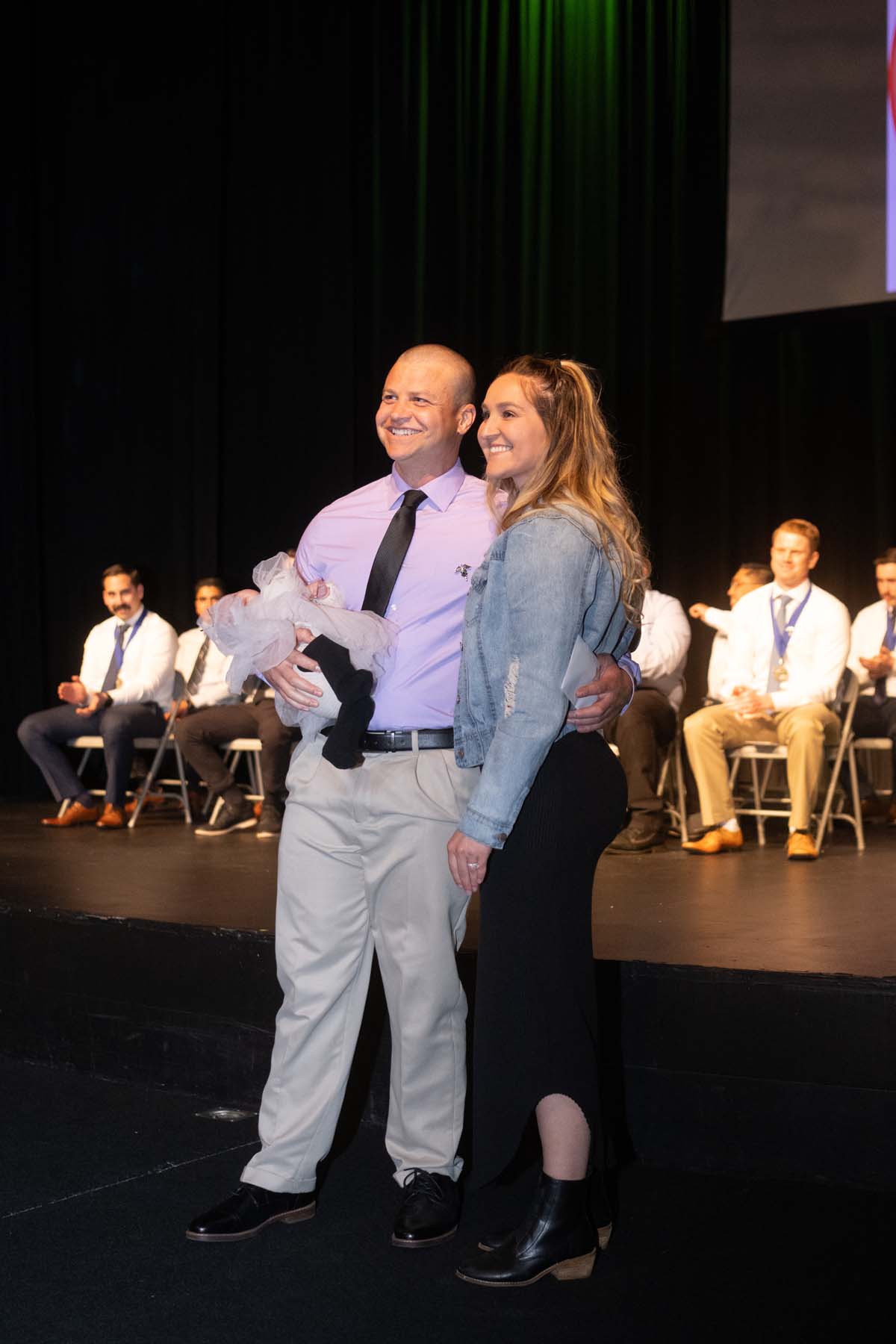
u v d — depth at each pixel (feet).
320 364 20.52
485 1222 6.87
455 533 6.72
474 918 10.02
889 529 18.28
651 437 19.11
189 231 20.88
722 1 18.22
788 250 17.12
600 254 19.15
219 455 20.88
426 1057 6.64
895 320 17.61
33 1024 9.87
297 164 20.52
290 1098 6.79
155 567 21.24
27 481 21.30
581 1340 5.59
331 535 7.00
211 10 20.59
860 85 16.71
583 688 5.95
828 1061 7.21
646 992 7.67
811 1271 6.21
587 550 5.94
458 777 6.54
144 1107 8.83
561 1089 5.94
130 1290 6.06
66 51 21.38
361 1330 5.68
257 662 6.52
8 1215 6.95
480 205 19.76
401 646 6.59
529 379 6.27
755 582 16.62
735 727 14.53
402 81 20.20
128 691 17.02
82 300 21.47
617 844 14.48
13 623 21.33
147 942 9.29
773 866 13.25
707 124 18.52
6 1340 5.59
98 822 16.85
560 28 19.25
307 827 6.73
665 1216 6.89
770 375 18.88
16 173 21.26
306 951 6.73
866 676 16.93
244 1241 6.61
